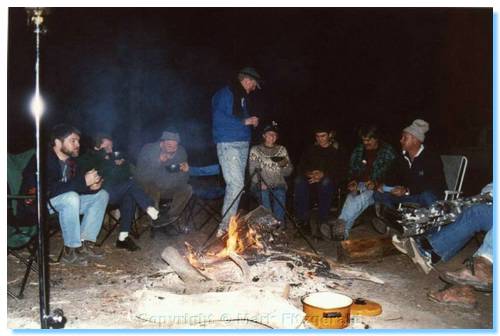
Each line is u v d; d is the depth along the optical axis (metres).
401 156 4.55
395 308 3.06
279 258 3.67
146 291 2.94
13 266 3.86
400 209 4.07
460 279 3.12
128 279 3.57
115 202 4.37
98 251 4.34
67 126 3.88
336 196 5.51
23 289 3.21
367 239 4.14
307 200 5.00
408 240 3.42
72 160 4.05
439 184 4.36
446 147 9.65
